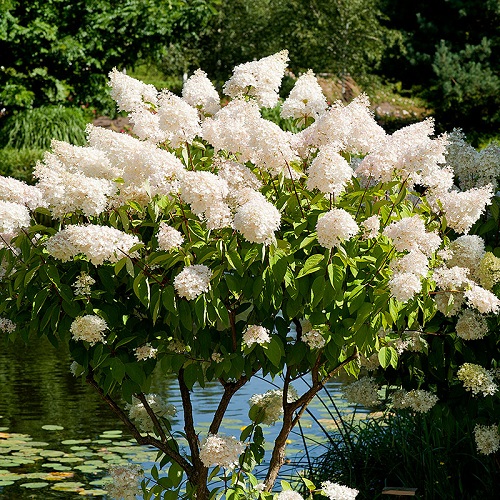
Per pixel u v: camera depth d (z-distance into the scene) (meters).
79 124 23.14
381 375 5.25
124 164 3.83
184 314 3.82
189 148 4.27
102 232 3.70
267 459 6.15
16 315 4.20
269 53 35.81
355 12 34.09
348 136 4.21
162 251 3.97
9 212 3.79
